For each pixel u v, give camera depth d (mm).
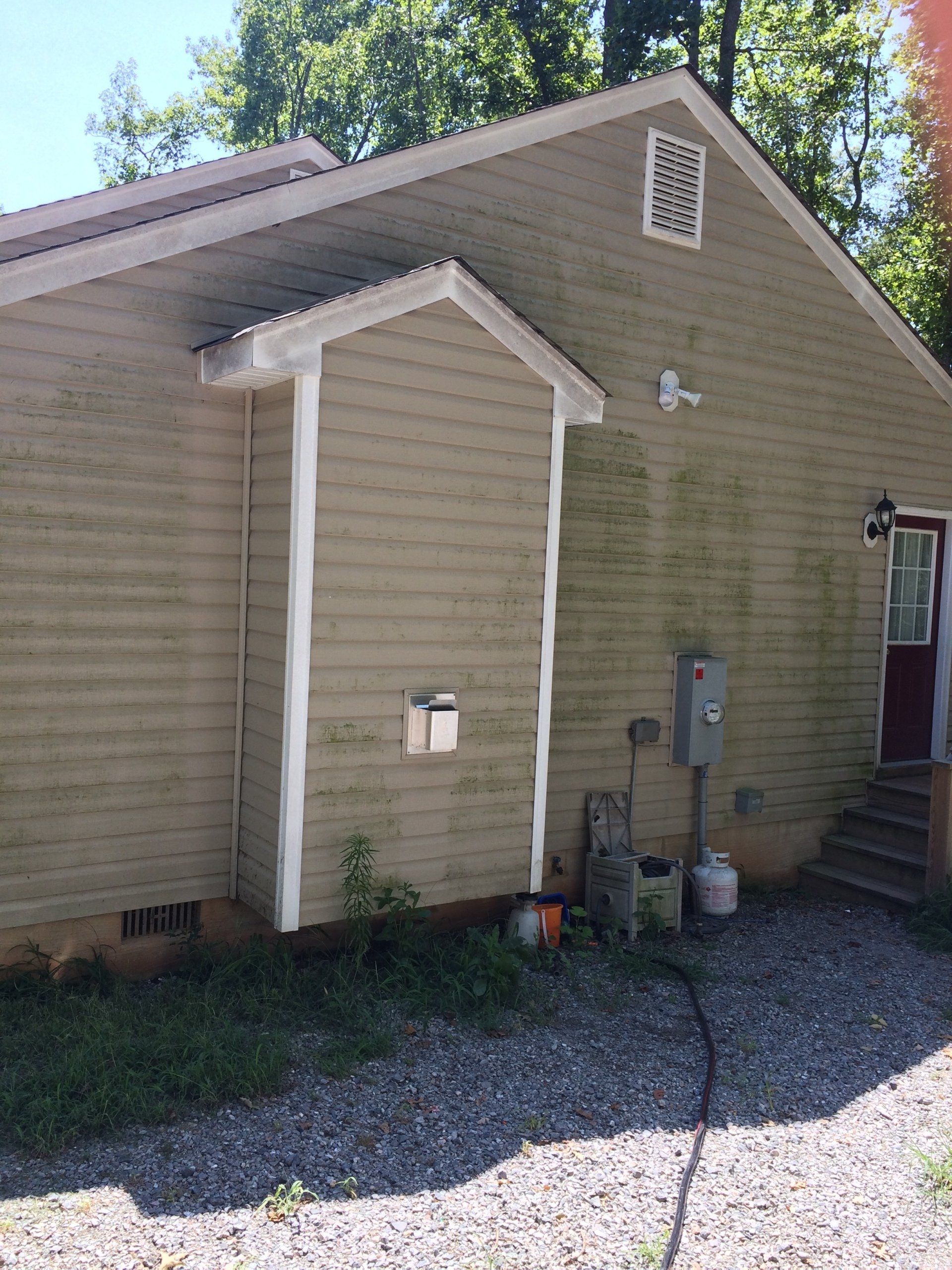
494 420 5406
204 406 5242
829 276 8094
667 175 7098
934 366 8859
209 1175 3580
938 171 16078
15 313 4711
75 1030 4371
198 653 5285
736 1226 3514
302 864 4957
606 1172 3809
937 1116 4441
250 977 5141
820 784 8375
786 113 20844
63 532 4898
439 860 5418
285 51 26875
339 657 4996
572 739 6816
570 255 6664
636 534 7090
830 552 8297
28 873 4883
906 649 9164
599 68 21344
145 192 6559
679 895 6812
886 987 5996
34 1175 3521
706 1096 4387
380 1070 4449
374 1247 3240
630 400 7012
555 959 6082
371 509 5035
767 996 5770
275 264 5469
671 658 7320
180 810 5281
